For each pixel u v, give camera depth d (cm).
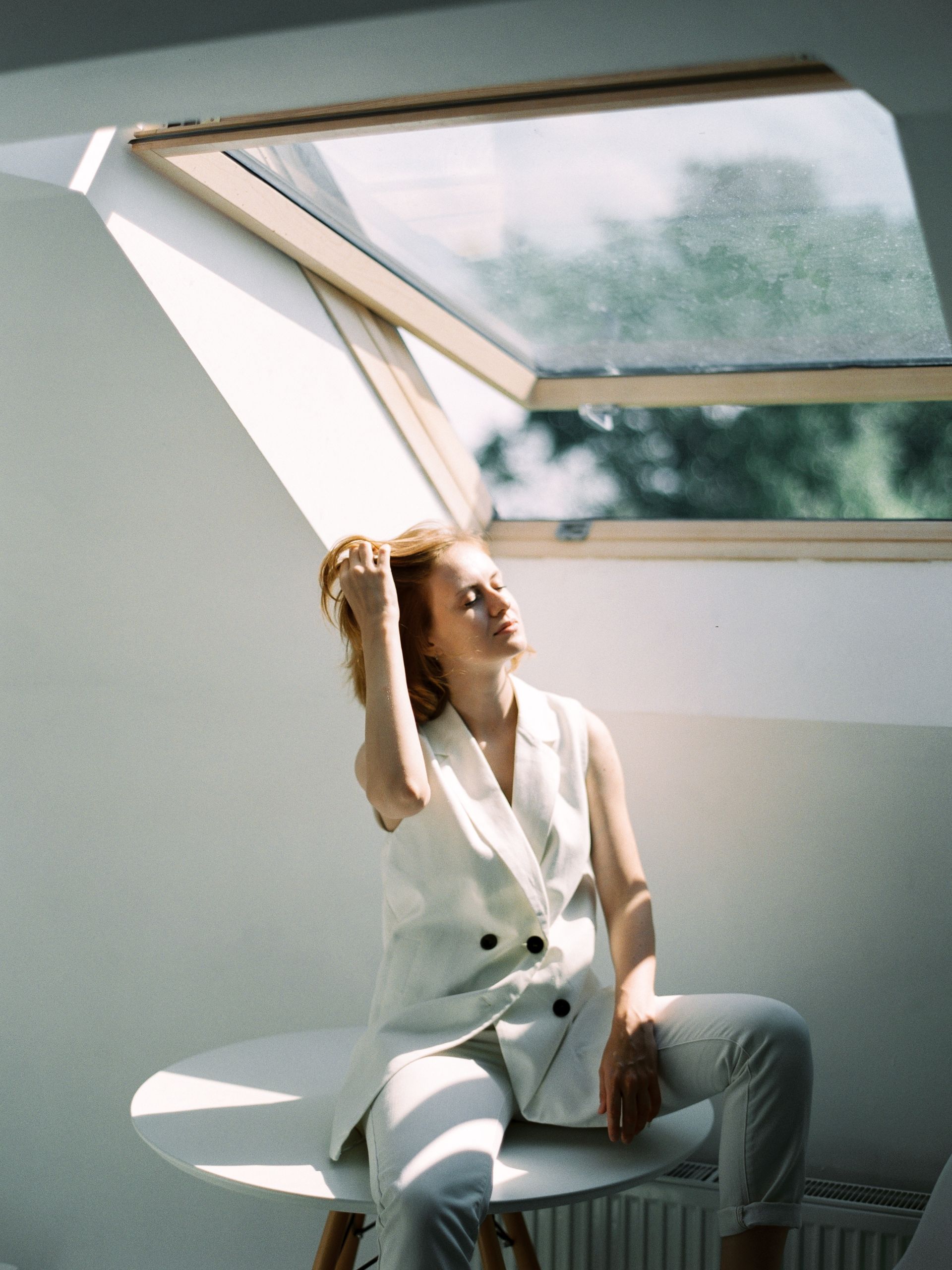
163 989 247
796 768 209
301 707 231
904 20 94
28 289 166
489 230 186
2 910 257
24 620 231
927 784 201
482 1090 149
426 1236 126
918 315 189
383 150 166
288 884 237
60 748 250
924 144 110
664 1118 164
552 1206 137
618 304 204
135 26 109
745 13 97
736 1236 146
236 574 205
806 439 220
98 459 190
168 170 158
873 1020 204
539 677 228
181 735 241
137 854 248
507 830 167
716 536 227
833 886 207
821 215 169
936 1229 152
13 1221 258
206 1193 241
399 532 211
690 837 216
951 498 210
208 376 168
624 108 135
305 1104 168
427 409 221
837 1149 207
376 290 197
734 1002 153
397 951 170
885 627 209
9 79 116
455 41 105
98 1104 252
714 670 217
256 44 106
